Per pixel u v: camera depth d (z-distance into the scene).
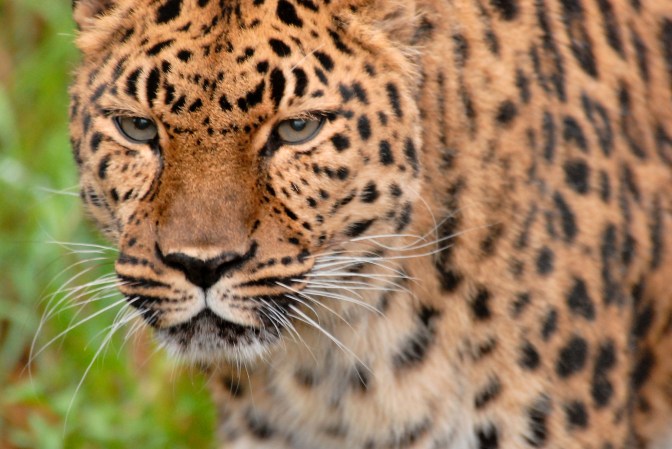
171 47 7.07
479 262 7.71
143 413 10.81
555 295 7.75
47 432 10.61
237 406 8.46
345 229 7.35
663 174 8.52
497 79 7.72
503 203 7.68
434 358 7.91
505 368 7.80
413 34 7.37
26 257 11.80
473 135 7.64
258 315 7.29
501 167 7.67
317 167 7.15
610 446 8.05
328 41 7.14
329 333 7.93
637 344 8.52
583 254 7.86
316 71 7.05
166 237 7.08
